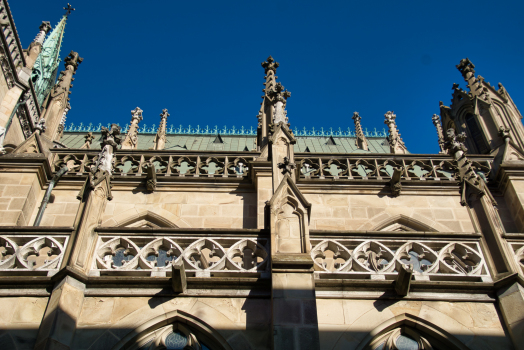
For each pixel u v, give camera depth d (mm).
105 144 18812
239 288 15273
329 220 22594
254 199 22969
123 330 14266
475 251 16875
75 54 33906
